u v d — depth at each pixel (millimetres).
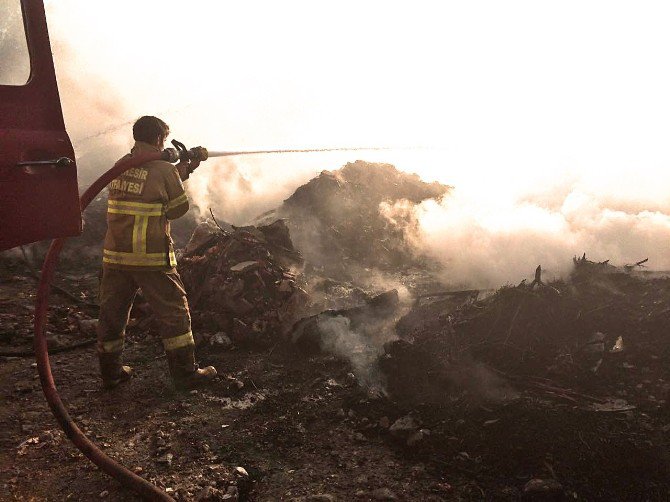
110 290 3248
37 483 2594
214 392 3398
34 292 4742
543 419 2891
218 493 2525
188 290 4402
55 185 2453
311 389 3414
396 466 2713
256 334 3945
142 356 3822
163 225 3205
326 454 2818
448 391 3221
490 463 2676
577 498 2426
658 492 2430
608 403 3021
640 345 3422
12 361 3648
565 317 3682
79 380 3496
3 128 2309
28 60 2348
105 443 2889
